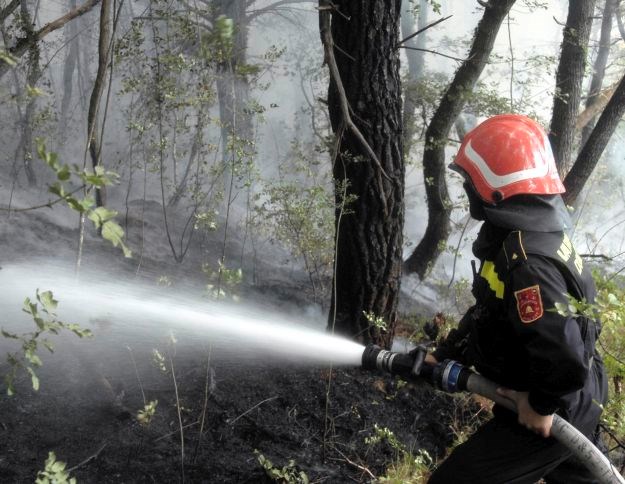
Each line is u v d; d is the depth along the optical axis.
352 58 4.12
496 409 2.60
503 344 2.47
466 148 2.57
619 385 3.84
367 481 3.39
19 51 3.88
